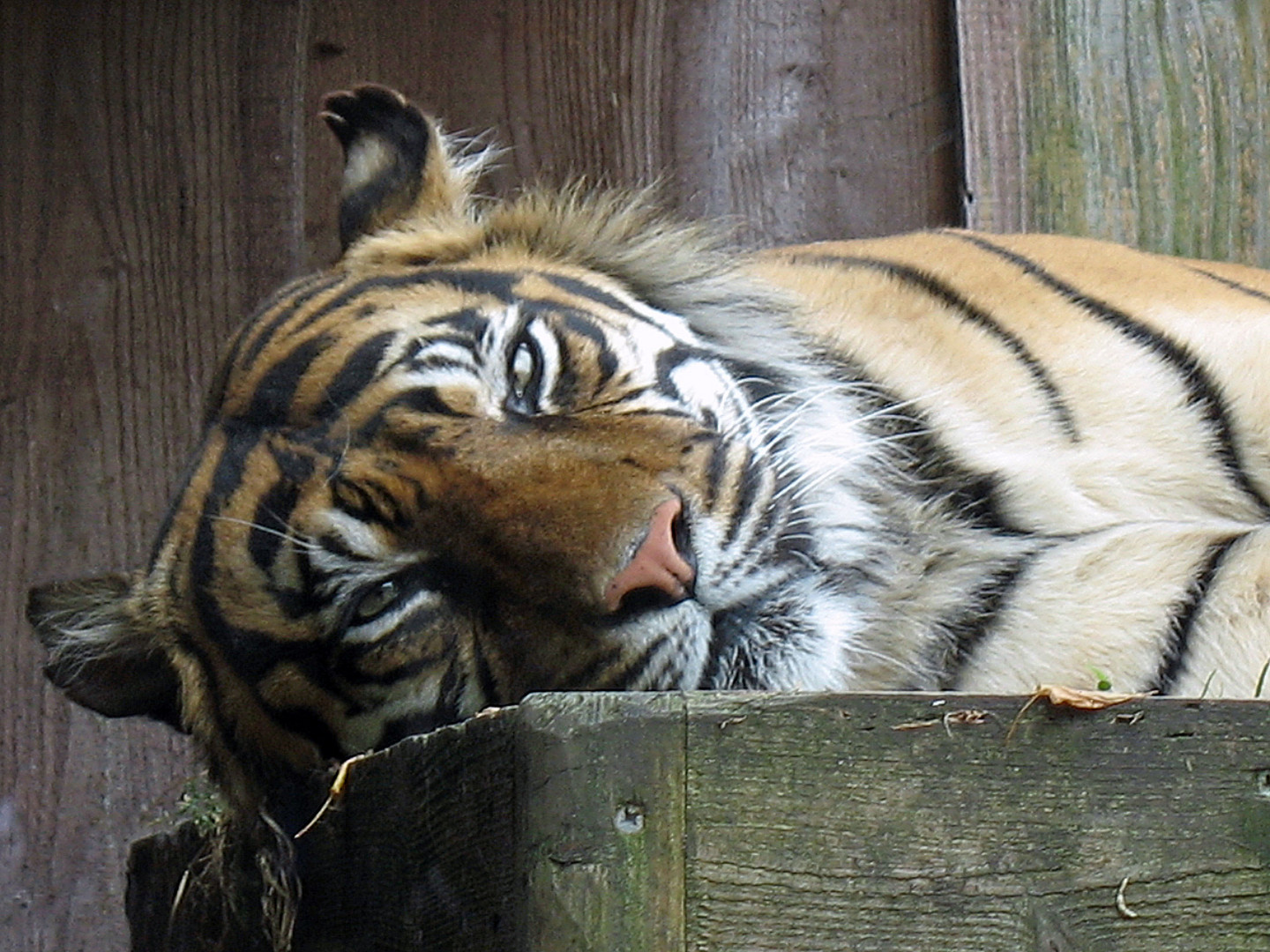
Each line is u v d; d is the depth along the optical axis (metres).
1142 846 3.44
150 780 9.35
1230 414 6.64
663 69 9.88
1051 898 3.41
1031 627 6.30
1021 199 9.94
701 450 5.88
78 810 9.30
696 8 9.91
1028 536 6.46
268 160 9.77
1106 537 6.37
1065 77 10.09
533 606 5.44
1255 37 10.41
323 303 6.68
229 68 9.81
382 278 6.80
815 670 5.73
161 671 6.63
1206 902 3.43
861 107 9.99
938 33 10.05
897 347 6.94
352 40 9.82
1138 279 7.25
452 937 3.74
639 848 3.29
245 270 9.71
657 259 7.16
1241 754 3.47
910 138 9.98
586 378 6.25
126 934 9.21
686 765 3.33
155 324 9.66
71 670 6.85
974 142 9.90
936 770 3.42
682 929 3.28
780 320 7.02
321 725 5.96
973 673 6.32
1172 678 6.11
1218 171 10.17
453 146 7.93
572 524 5.43
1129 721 3.47
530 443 5.79
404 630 5.68
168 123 9.79
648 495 5.50
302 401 6.20
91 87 9.77
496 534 5.52
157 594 6.52
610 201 7.34
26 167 9.71
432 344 6.23
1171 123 10.18
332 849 4.93
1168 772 3.46
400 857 4.19
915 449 6.66
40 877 9.25
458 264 6.93
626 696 3.34
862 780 3.39
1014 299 7.10
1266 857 3.44
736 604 5.68
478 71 9.83
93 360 9.62
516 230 7.22
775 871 3.33
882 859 3.37
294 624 5.93
